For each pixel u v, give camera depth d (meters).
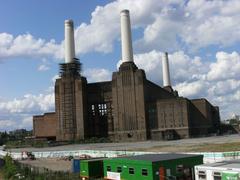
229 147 91.75
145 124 199.62
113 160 35.28
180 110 194.00
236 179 24.03
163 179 30.94
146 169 31.33
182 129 192.88
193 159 33.00
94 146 161.00
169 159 31.81
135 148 119.81
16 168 58.50
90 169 43.16
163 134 188.88
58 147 173.75
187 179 31.97
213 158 61.78
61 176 49.97
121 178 34.16
